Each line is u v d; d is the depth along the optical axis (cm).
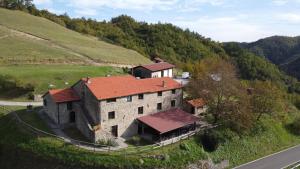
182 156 6750
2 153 6844
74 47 14662
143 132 7725
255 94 9125
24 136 6925
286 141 9362
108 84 7450
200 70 12812
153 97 7944
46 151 6481
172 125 7525
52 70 10912
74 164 6244
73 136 7038
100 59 13438
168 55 19612
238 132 8225
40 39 14700
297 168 7406
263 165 7544
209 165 7012
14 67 10962
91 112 7256
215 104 8444
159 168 6375
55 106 7400
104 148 6656
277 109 9381
